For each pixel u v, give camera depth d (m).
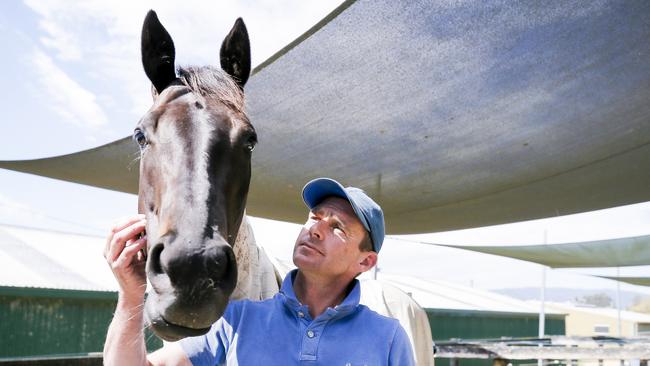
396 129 3.39
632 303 52.97
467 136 3.48
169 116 1.30
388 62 2.63
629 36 2.44
